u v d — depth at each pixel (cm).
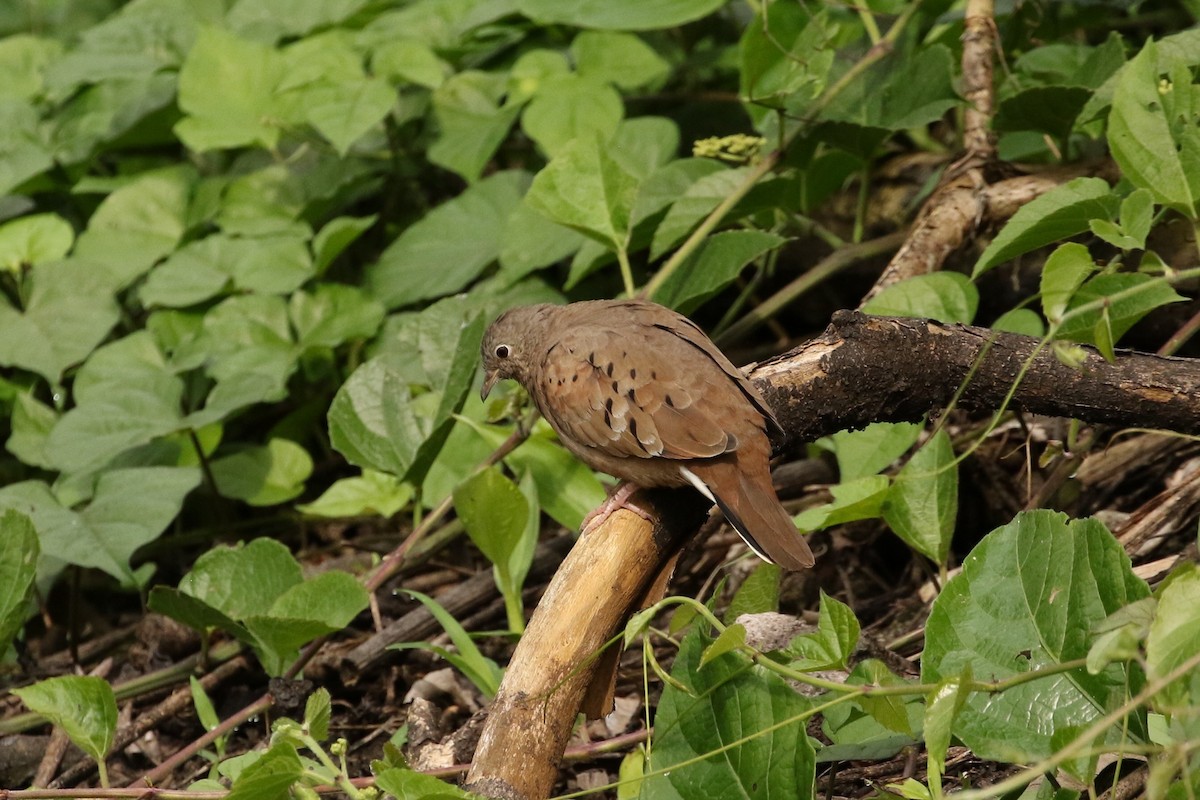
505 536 939
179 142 1655
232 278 1363
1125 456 1038
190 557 1304
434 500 1137
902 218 1277
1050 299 669
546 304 946
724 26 1568
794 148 1093
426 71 1365
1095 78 1062
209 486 1276
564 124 1323
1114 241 736
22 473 1403
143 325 1472
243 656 1046
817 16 1120
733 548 1095
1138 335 1100
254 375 1223
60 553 1045
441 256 1340
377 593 1136
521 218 1269
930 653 673
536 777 681
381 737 986
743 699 659
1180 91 777
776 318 1367
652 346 805
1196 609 563
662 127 1331
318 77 1370
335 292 1323
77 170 1583
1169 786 578
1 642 909
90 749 767
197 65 1436
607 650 743
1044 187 1070
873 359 796
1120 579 648
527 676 700
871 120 1112
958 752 780
